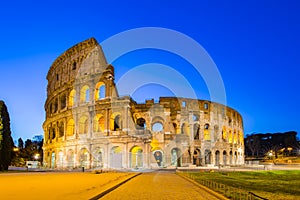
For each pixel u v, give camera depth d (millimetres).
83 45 100625
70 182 39875
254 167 98438
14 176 54062
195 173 66812
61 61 108062
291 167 99312
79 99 96875
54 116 106125
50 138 108250
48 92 121125
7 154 76938
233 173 68375
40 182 40250
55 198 23828
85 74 98250
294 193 31141
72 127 98688
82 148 93062
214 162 111062
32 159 143375
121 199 25250
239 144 134125
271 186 38562
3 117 76438
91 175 56469
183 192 30375
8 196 25375
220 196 25906
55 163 101562
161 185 37969
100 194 26797
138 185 37906
